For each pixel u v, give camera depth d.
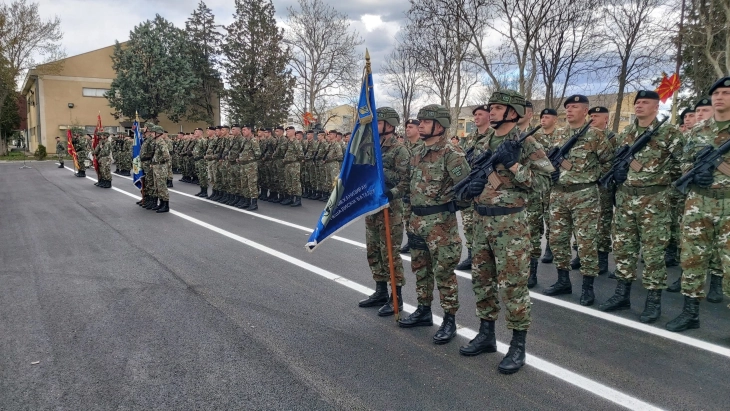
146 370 3.43
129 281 5.48
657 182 4.52
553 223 5.29
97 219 9.62
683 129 6.53
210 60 38.47
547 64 20.36
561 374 3.43
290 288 5.33
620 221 4.80
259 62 35.28
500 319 4.55
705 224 4.17
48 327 4.16
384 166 4.67
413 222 4.09
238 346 3.83
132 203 12.00
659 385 3.27
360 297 5.07
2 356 3.63
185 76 35.22
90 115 38.25
